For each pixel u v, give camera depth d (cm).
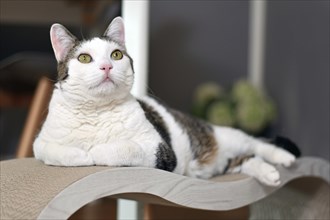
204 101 312
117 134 115
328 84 228
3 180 106
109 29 124
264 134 304
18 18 295
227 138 158
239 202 125
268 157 150
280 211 172
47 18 296
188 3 315
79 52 116
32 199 90
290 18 282
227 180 128
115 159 104
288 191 167
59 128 115
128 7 229
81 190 90
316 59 244
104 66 112
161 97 316
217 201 117
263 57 323
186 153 139
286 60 289
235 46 328
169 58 315
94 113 115
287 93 289
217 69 326
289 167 140
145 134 117
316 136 242
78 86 112
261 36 322
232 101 306
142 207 204
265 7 318
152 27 307
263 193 133
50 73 293
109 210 271
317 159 147
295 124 274
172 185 106
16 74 291
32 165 113
